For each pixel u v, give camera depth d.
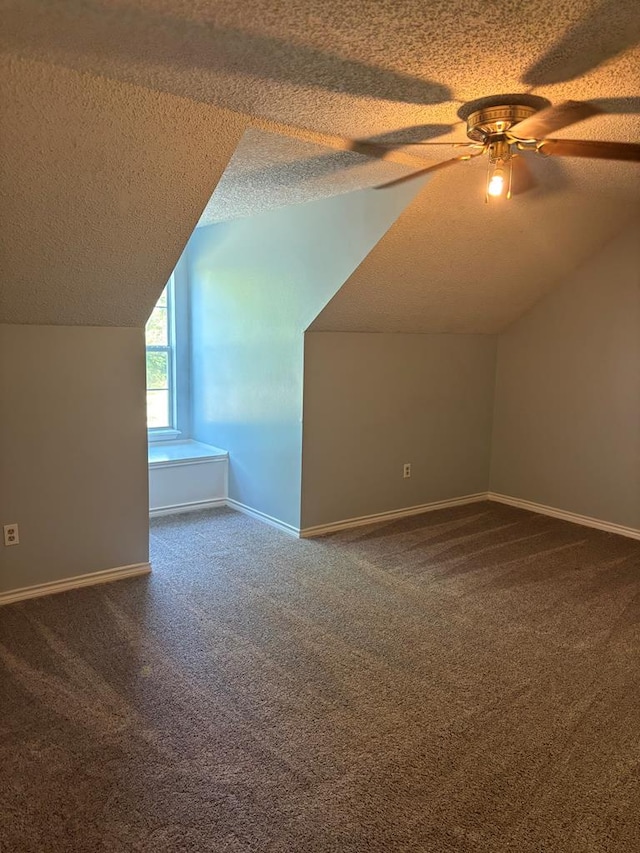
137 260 2.76
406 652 2.68
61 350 3.05
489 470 5.13
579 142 2.11
